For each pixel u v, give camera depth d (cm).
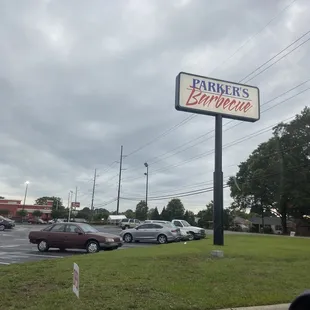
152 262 1153
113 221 8012
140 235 2722
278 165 5741
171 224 2839
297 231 6481
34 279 884
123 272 970
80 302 679
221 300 725
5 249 2002
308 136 5584
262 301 740
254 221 8900
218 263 1157
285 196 5862
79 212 12775
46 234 1912
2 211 10056
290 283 911
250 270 1049
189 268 1052
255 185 6303
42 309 636
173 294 755
